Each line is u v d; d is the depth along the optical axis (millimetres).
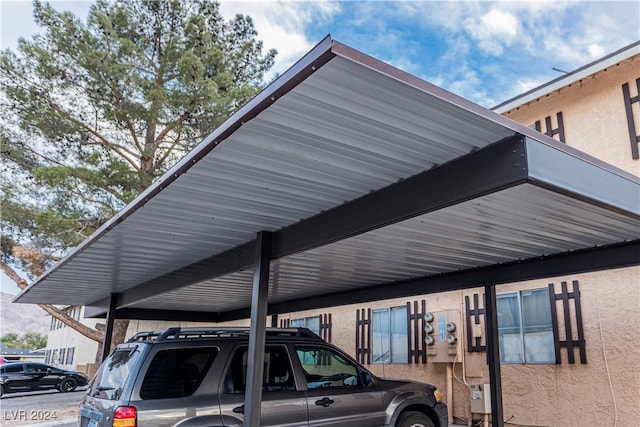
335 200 4344
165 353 4695
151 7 14742
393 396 5727
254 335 4879
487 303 6789
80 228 13328
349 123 2992
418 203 3719
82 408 4914
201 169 3680
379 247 5590
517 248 5613
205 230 5258
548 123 8711
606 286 7332
